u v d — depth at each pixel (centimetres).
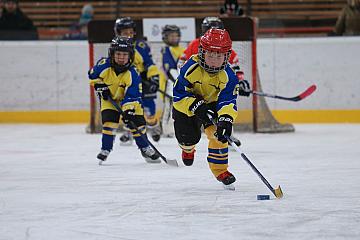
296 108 2358
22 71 2398
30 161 1391
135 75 1302
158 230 734
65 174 1195
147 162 1356
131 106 1298
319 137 1861
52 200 928
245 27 2009
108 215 819
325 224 757
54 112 2400
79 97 2398
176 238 697
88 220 790
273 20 2511
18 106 2408
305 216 801
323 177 1136
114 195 965
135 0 2669
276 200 909
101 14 2662
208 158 998
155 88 1719
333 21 2531
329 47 2347
